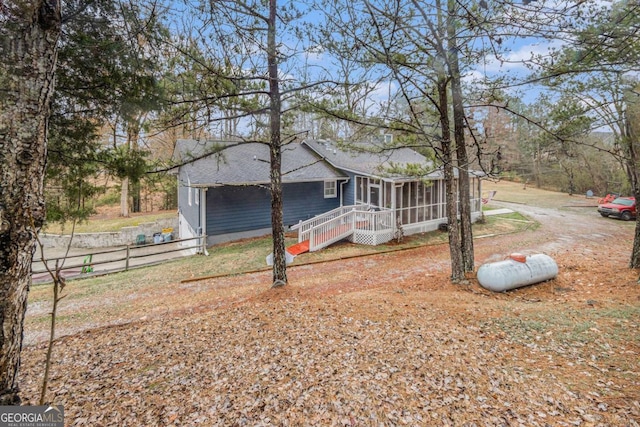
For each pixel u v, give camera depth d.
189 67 5.89
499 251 12.55
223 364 4.70
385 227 14.65
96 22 4.94
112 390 4.18
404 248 13.53
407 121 7.16
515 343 5.19
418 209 16.20
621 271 8.99
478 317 6.27
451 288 8.34
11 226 2.50
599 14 4.10
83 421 3.56
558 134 7.05
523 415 3.54
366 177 16.70
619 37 4.12
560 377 4.24
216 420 3.54
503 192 32.62
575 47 4.73
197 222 15.38
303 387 4.06
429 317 6.29
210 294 8.96
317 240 13.66
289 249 13.33
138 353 5.25
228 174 15.10
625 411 3.53
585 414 3.53
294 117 7.48
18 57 2.54
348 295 7.99
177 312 7.59
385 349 4.96
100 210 25.06
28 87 2.57
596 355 4.76
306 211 17.47
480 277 8.21
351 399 3.82
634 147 7.59
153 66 5.57
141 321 7.05
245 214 15.70
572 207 23.48
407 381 4.15
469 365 4.52
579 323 5.87
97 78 5.47
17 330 2.59
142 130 6.43
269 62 6.46
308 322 6.04
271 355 4.88
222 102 6.40
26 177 2.57
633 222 18.12
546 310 6.63
